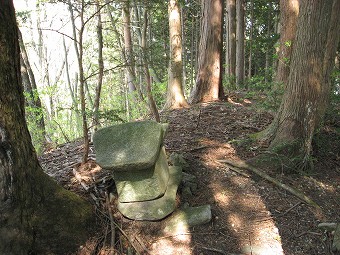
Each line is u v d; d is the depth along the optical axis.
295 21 6.45
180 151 4.58
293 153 4.46
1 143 2.24
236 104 7.48
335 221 3.56
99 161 3.14
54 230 2.66
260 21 17.34
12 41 2.31
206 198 3.72
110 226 3.10
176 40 7.16
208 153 4.59
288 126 4.56
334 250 3.17
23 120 2.51
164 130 3.60
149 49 5.04
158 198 3.32
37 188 2.63
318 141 5.11
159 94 9.15
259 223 3.45
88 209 3.06
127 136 3.35
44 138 7.00
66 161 4.38
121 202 3.29
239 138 5.08
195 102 8.03
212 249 3.05
